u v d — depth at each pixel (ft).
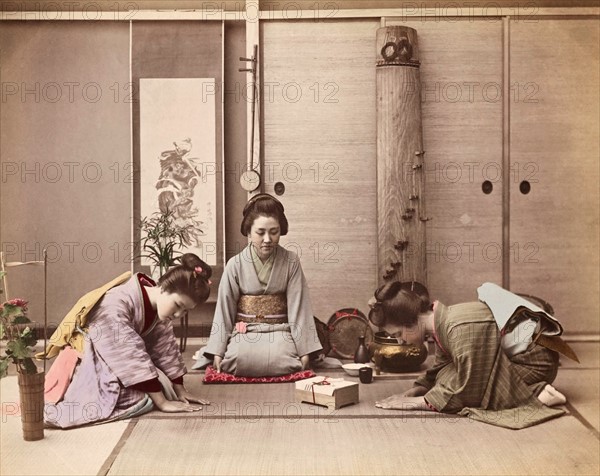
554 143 18.74
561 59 18.67
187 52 18.63
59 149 18.97
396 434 12.07
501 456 11.12
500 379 12.80
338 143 18.70
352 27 18.60
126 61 18.90
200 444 11.71
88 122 18.93
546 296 18.88
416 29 18.56
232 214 18.90
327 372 16.02
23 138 18.93
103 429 12.41
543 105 18.71
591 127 18.74
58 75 18.89
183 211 18.71
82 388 13.03
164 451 11.44
